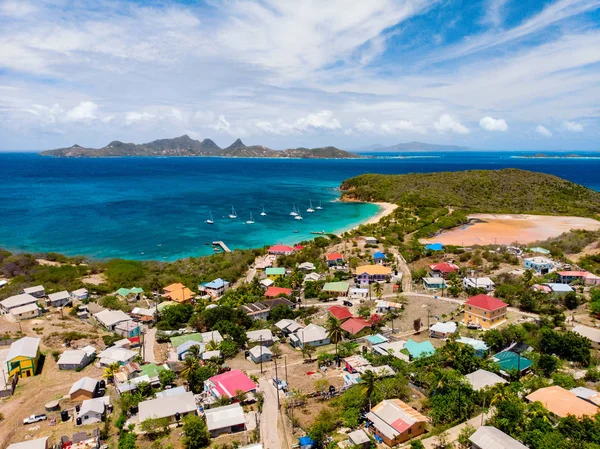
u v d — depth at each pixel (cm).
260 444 5466
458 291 11569
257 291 12038
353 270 13925
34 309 10531
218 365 7850
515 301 10638
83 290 11994
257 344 8812
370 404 6212
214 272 14175
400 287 12212
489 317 9212
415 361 7506
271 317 10331
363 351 8319
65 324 10075
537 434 5350
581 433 5312
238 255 15862
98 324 10156
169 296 11794
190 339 8788
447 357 7456
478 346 8069
